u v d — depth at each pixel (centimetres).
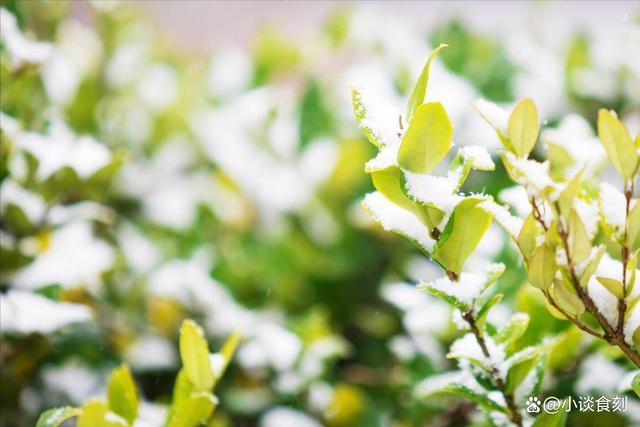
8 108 68
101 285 74
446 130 47
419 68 88
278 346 73
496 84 88
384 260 86
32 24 81
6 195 67
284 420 70
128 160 90
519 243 48
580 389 58
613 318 48
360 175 88
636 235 48
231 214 93
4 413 67
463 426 65
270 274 87
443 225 48
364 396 75
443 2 106
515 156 48
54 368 69
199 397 51
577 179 46
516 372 50
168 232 90
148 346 76
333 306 86
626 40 84
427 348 67
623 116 83
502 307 63
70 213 69
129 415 53
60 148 69
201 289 79
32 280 65
